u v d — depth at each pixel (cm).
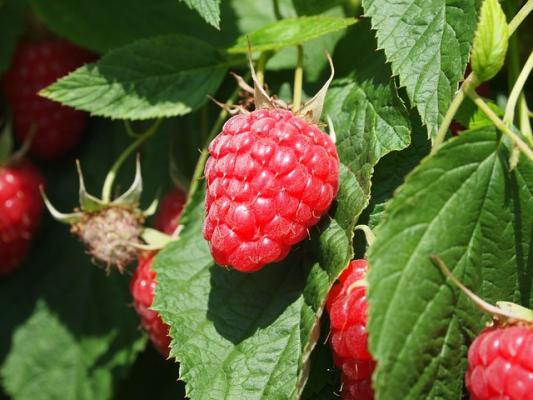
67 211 34
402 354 23
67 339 34
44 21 32
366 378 24
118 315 33
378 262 23
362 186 25
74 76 28
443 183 23
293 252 26
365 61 27
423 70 24
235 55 28
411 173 23
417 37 25
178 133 31
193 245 27
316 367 25
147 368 33
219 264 25
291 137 24
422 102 24
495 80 28
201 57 28
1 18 33
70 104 28
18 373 34
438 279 23
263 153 24
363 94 26
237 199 24
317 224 25
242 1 30
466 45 24
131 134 30
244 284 26
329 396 25
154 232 28
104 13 31
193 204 27
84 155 34
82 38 32
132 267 33
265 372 25
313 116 25
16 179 33
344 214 25
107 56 28
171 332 26
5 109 34
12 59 34
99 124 34
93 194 33
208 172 25
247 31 30
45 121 34
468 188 23
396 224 23
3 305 34
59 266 34
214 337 26
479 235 24
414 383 23
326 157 24
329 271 25
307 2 28
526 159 24
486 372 22
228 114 29
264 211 24
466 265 23
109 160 33
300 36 27
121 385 33
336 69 27
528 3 24
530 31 28
